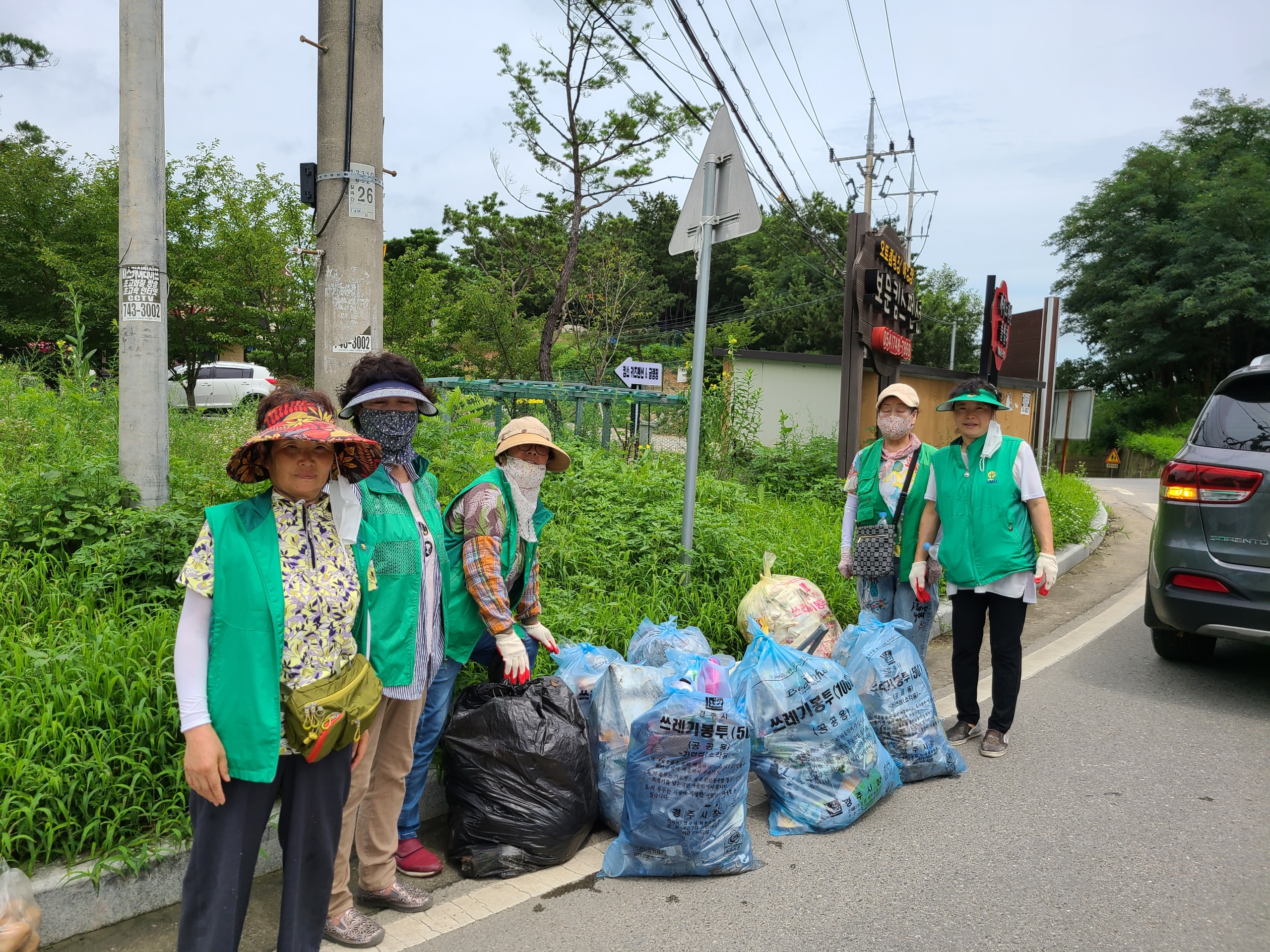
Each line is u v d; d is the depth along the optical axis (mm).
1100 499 16609
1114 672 5664
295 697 2074
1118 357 42062
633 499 6496
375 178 4613
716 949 2662
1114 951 2646
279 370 14820
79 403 6934
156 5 4375
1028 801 3729
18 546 4109
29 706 2867
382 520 2693
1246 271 36000
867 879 3090
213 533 2053
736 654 5090
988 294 10898
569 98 17922
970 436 4234
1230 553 4809
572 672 3775
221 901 2062
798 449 11773
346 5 4477
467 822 3158
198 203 14234
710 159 5094
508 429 3354
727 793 3107
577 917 2852
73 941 2578
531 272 24328
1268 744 4383
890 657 3963
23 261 15023
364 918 2717
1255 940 2703
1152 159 40344
